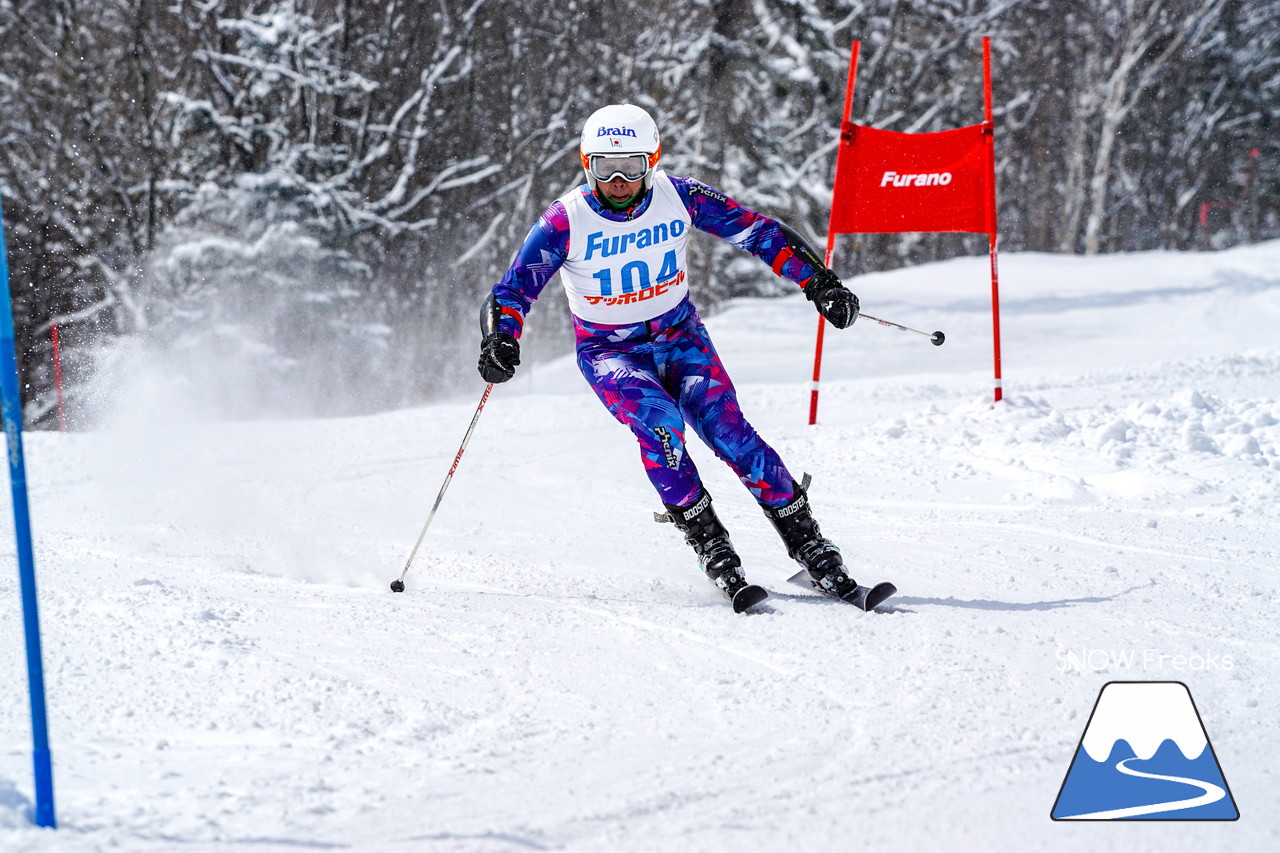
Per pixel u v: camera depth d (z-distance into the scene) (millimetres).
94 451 20922
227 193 48344
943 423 18156
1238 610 9078
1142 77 81250
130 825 5324
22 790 5738
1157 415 16391
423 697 7336
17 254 55062
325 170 51062
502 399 26281
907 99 68250
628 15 63469
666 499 9922
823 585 9836
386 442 20922
